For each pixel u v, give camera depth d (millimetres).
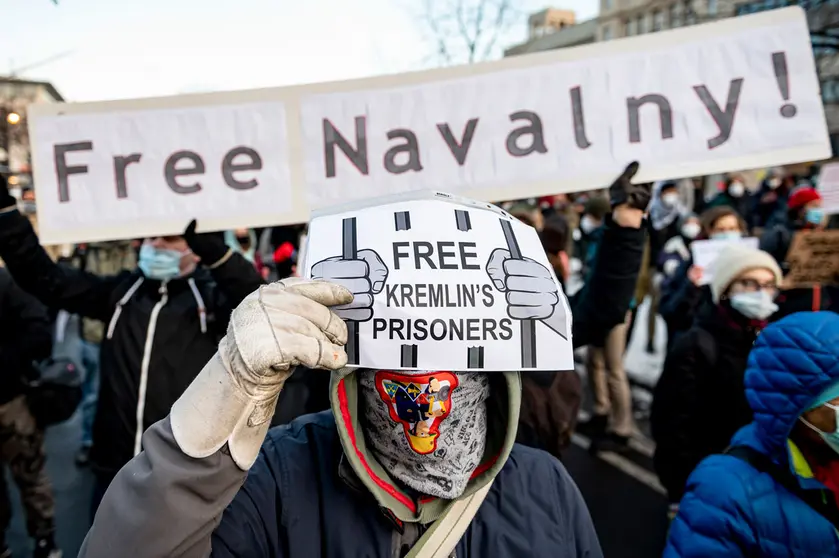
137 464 812
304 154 2072
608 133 1948
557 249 3303
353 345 953
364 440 1081
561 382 2119
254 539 1010
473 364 958
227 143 2078
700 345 2508
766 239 4512
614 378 4359
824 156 1854
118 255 5410
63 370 2963
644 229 1823
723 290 2520
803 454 1394
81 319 4422
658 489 3771
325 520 1032
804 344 1356
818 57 6516
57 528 3436
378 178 2053
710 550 1393
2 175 2070
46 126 2074
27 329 2824
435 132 2025
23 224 2121
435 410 986
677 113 1915
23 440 2885
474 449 1060
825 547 1333
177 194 2086
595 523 3404
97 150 2080
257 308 799
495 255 1017
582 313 1924
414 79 2031
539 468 1172
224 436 789
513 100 1990
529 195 1994
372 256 992
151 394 2297
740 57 1882
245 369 774
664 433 2588
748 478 1415
